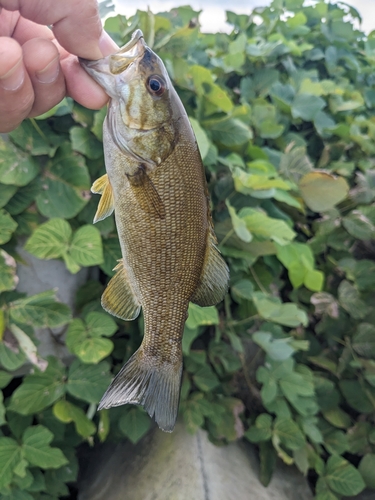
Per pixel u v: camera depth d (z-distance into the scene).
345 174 0.45
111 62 0.18
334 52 0.52
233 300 0.40
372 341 0.42
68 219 0.33
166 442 0.37
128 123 0.18
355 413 0.47
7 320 0.30
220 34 0.46
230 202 0.37
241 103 0.43
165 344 0.20
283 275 0.45
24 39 0.20
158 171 0.18
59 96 0.19
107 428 0.34
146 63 0.18
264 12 0.50
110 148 0.19
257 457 0.41
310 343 0.45
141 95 0.18
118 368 0.36
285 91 0.46
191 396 0.37
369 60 0.56
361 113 0.54
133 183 0.18
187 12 0.41
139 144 0.18
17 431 0.32
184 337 0.33
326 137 0.47
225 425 0.38
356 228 0.43
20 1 0.16
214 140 0.38
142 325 0.34
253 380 0.43
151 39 0.34
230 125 0.37
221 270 0.20
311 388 0.37
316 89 0.46
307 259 0.38
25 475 0.30
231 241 0.36
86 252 0.30
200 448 0.37
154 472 0.36
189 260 0.19
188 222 0.19
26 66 0.17
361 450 0.43
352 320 0.44
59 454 0.30
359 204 0.45
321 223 0.43
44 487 0.32
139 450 0.38
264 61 0.45
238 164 0.37
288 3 0.54
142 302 0.20
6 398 0.37
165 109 0.18
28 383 0.31
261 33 0.51
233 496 0.35
